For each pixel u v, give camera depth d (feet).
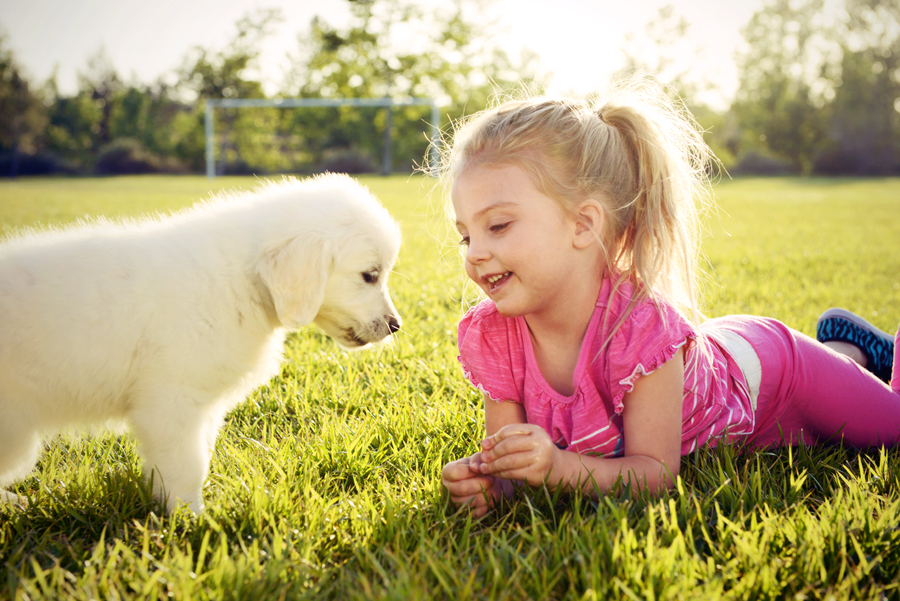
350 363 12.02
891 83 189.78
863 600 4.99
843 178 167.94
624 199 6.91
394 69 176.86
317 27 177.06
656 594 4.95
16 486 8.07
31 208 51.34
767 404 8.02
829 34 197.26
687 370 7.28
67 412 7.61
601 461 6.63
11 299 7.09
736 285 19.57
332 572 5.55
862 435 8.21
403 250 29.19
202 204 9.13
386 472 7.73
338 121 180.45
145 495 7.14
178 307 7.47
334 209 8.62
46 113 200.03
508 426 6.31
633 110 7.03
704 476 6.95
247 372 8.15
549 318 7.04
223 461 8.30
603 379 6.95
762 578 5.00
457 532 6.22
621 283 6.98
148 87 213.25
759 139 194.08
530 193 6.40
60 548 6.08
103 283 7.37
